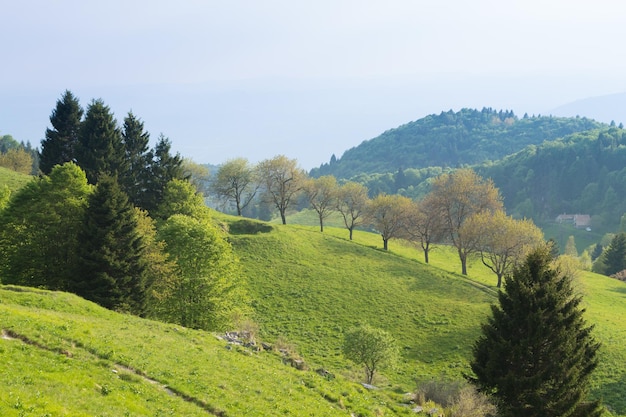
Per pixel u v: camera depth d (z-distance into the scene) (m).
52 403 17.17
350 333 49.62
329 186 126.12
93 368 22.83
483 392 35.19
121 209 51.91
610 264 135.38
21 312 28.30
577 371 33.25
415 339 66.12
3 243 51.88
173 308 52.25
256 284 79.44
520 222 88.62
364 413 30.05
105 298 47.72
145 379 24.08
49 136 86.69
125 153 86.44
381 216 112.06
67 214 53.19
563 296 36.22
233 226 105.38
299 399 28.34
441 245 129.12
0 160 127.06
